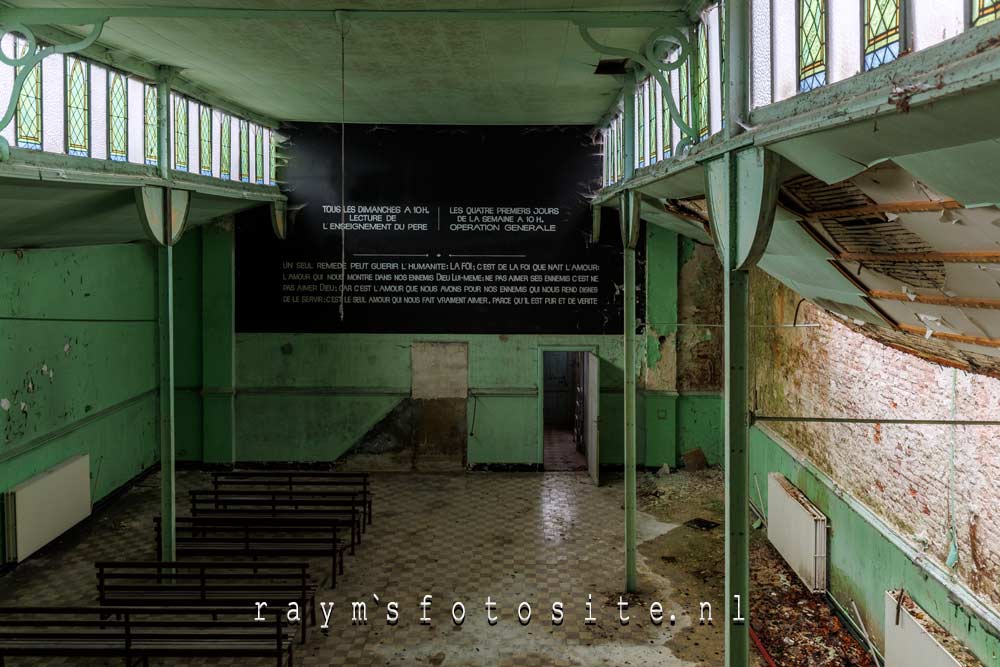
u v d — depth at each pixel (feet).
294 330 48.01
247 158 41.96
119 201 27.53
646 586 32.07
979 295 14.06
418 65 30.89
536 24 25.22
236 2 23.04
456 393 48.42
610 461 48.29
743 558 17.13
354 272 47.75
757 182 14.92
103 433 41.42
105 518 39.58
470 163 47.16
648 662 26.20
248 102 38.58
